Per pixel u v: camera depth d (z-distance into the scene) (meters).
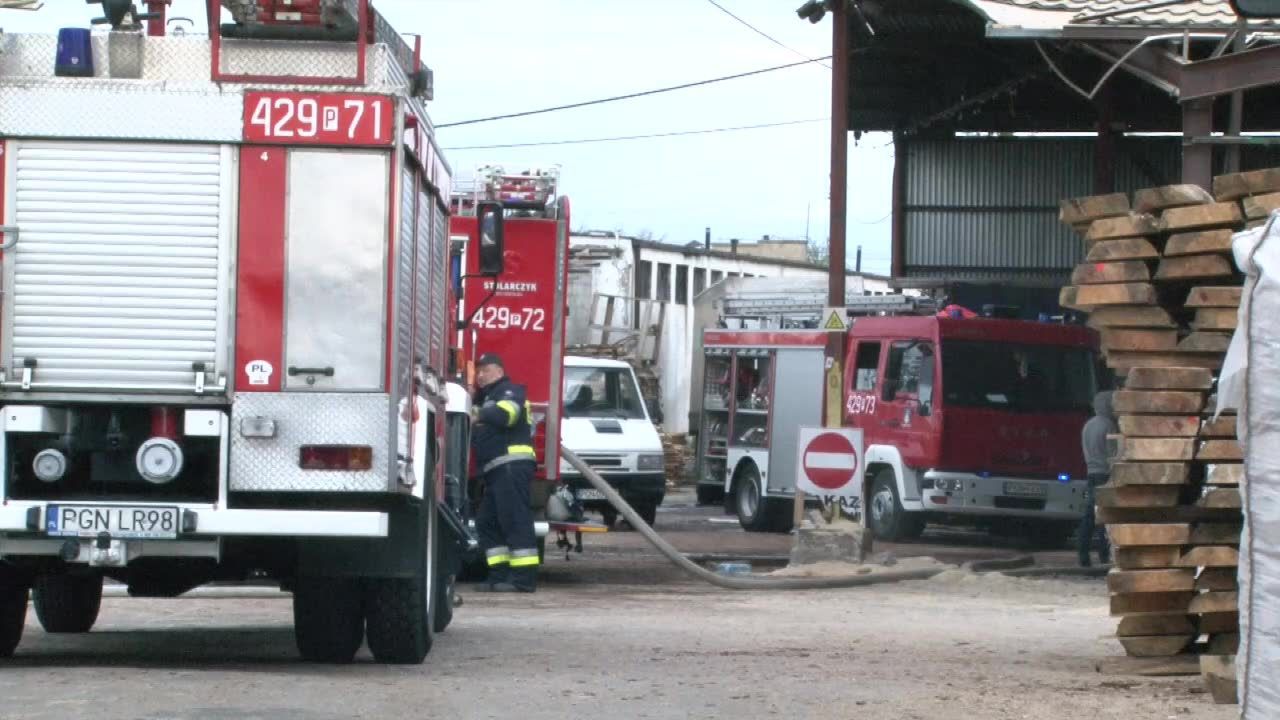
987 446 81.94
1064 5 57.84
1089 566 69.31
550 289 60.50
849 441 64.12
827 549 65.69
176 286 29.45
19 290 29.28
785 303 97.19
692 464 157.88
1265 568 22.23
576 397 84.38
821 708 28.86
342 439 29.50
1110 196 33.03
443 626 40.19
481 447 55.53
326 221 29.61
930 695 30.53
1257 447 22.41
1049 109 99.44
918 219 102.44
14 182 29.33
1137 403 32.06
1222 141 47.88
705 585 61.19
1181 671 33.47
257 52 29.72
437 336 37.34
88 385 29.36
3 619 33.94
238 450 29.44
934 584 61.34
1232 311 31.83
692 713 28.09
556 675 32.94
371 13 30.59
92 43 29.53
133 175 29.44
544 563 70.88
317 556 31.95
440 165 37.50
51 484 30.36
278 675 31.36
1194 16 54.59
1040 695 30.56
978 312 98.50
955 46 87.69
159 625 44.56
